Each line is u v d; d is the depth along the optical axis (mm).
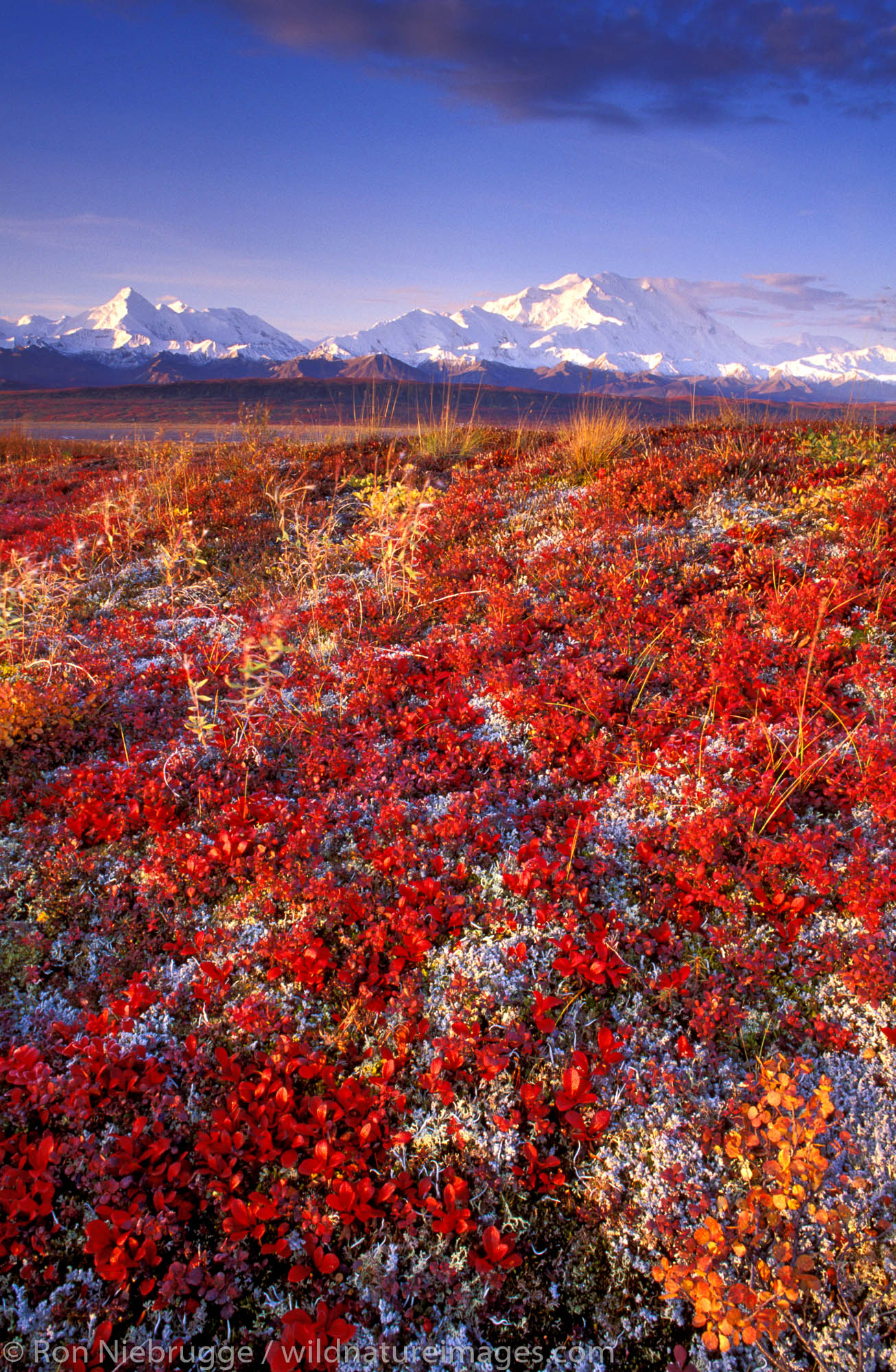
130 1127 3229
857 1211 2721
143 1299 2762
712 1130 3047
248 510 11578
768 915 3928
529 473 11820
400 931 3879
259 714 5746
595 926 3918
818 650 5766
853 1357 2414
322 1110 3094
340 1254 2850
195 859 4340
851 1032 3322
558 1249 2848
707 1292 2459
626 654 6223
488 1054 3262
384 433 17406
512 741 5562
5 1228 2820
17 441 22391
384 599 8039
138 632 7879
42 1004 3727
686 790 4688
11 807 5004
